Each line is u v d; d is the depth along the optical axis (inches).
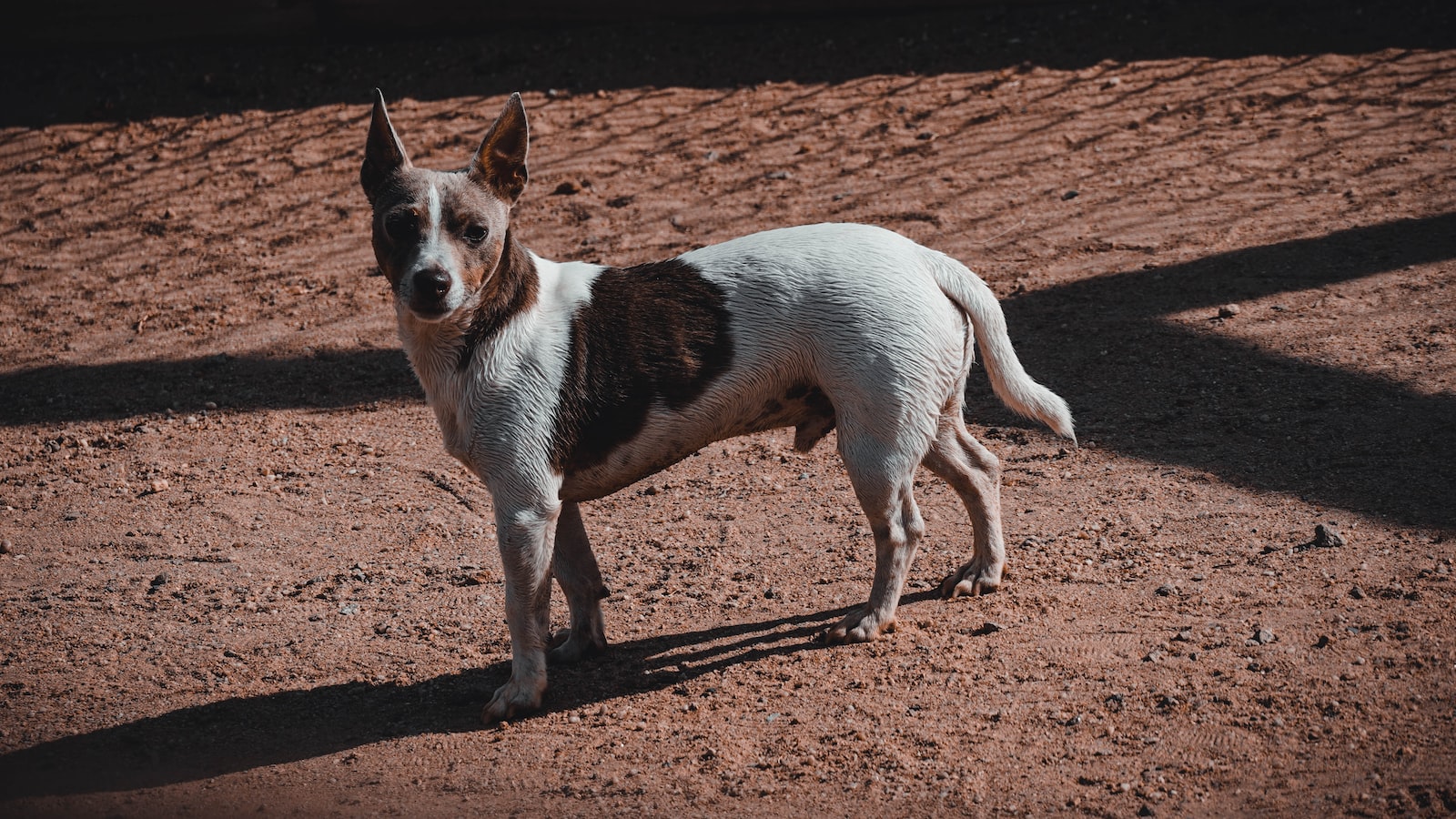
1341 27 470.9
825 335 187.0
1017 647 192.7
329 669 204.5
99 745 184.5
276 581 235.0
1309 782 153.7
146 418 307.9
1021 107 437.7
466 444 182.9
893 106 444.8
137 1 501.4
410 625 217.5
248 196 420.2
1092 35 481.4
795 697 185.0
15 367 337.4
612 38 499.8
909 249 195.0
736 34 500.1
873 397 186.7
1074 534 227.1
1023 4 503.8
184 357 337.4
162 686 201.2
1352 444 243.8
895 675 188.1
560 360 181.3
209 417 307.4
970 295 196.1
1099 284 332.5
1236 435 255.0
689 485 264.5
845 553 230.8
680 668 197.0
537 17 503.5
